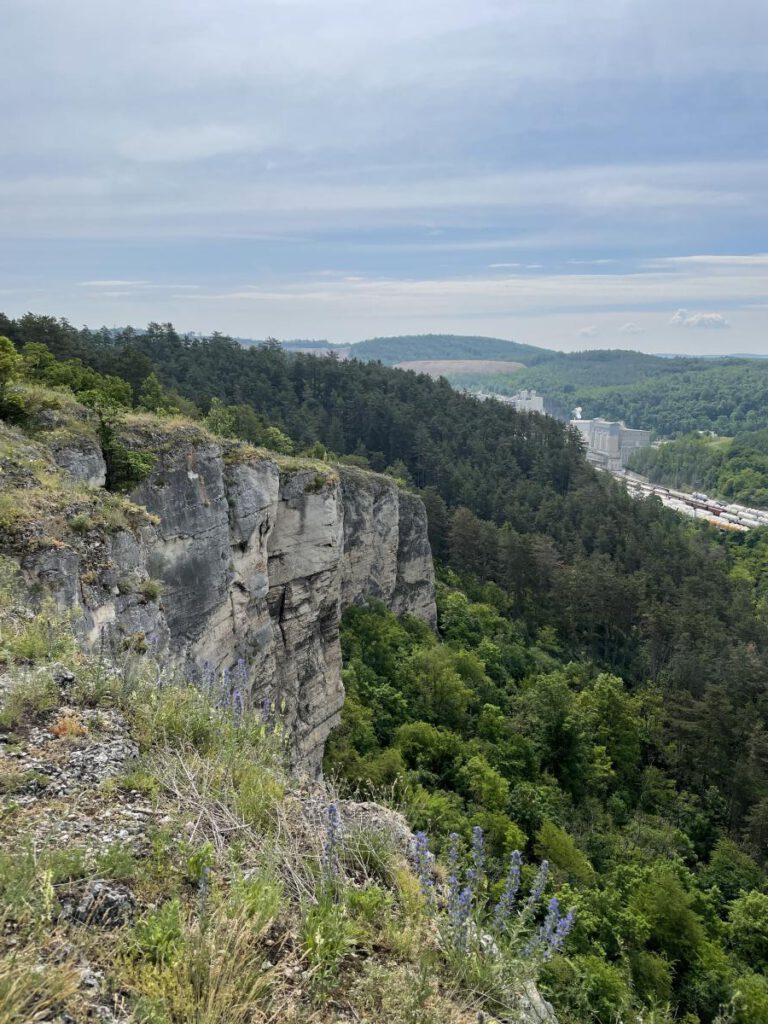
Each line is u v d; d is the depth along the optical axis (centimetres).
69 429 1959
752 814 3825
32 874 516
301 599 2989
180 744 813
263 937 538
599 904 2720
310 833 702
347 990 519
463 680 4678
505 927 602
